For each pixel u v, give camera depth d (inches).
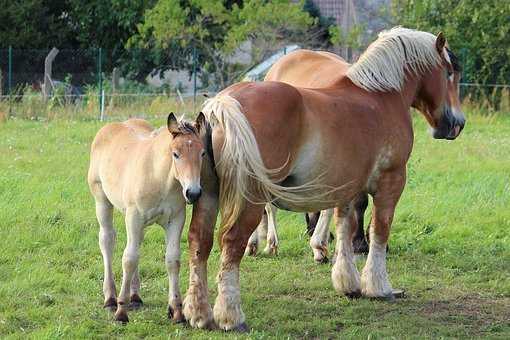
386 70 410.6
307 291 428.1
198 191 328.5
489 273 464.8
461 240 527.8
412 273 463.2
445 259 486.3
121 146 378.6
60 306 388.2
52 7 1493.6
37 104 1084.5
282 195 348.8
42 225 514.0
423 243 517.3
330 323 377.4
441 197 628.1
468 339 362.9
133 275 388.5
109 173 376.2
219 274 357.4
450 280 451.2
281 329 366.6
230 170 340.2
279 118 347.3
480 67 1189.1
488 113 1120.8
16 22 1424.7
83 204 578.6
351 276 420.2
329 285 435.8
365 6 1552.7
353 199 401.4
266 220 511.2
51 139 872.9
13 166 705.6
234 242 351.6
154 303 396.8
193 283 358.0
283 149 349.4
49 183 636.7
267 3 1325.0
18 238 484.1
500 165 762.2
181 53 1358.3
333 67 463.2
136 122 411.2
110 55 1459.2
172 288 368.8
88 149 810.8
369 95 403.2
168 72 1498.5
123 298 368.2
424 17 1238.3
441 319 390.0
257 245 489.4
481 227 556.7
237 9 1325.0
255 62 1299.2
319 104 368.8
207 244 356.5
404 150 408.2
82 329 354.9
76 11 1459.2
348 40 1328.7
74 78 1411.2
